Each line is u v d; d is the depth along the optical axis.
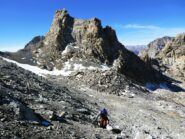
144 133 33.41
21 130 20.14
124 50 107.94
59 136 21.55
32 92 34.81
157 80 106.88
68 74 81.44
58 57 95.75
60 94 42.72
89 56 96.19
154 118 49.03
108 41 106.06
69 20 112.25
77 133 23.88
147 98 67.25
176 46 151.88
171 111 59.97
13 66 50.41
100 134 25.86
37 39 152.62
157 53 181.50
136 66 103.12
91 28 106.06
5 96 24.28
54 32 107.25
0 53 95.44
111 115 41.97
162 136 36.88
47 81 52.88
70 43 103.56
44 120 24.48
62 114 27.83
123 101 59.69
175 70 134.50
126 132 32.16
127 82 74.56
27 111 23.31
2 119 20.47
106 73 75.44
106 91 66.88
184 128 45.69
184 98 83.06
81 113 33.12
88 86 69.00
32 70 84.19
